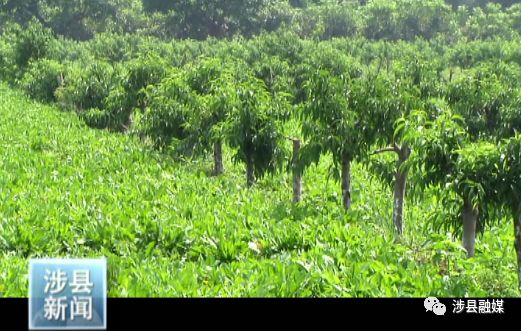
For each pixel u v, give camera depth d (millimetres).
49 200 15281
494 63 30406
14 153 21422
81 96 32750
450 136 12203
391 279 10570
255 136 18719
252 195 17703
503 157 11289
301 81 37781
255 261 11523
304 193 20438
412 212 17594
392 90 16266
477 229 13203
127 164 20906
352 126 16109
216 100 20438
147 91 27641
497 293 10938
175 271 10695
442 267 12148
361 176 22281
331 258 11609
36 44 48219
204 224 13742
